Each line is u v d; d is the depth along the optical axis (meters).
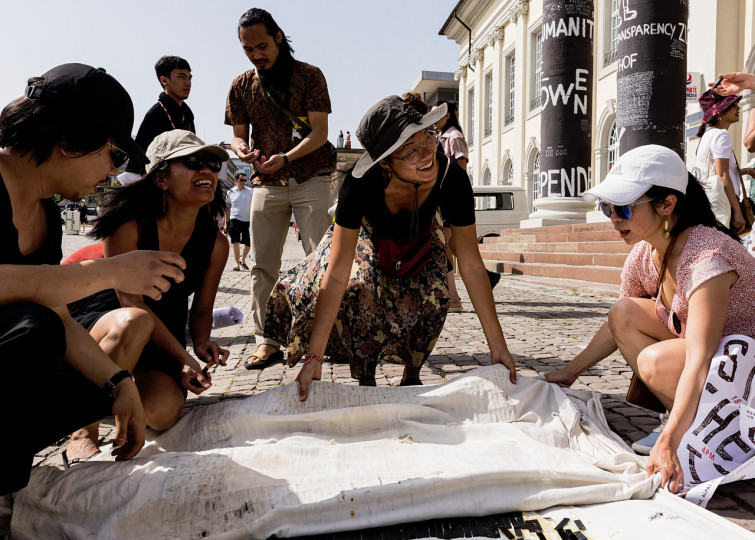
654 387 2.21
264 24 3.84
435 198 2.65
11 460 1.56
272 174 4.07
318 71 4.07
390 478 1.86
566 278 10.30
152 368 2.44
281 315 3.17
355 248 2.64
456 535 1.67
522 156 21.44
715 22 12.02
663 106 9.34
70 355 1.89
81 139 1.64
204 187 2.41
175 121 5.04
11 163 1.68
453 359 4.22
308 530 1.67
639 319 2.39
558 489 1.80
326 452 2.04
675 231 2.12
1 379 1.48
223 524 1.71
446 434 2.23
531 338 4.96
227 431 2.23
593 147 17.72
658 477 1.87
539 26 20.08
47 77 1.63
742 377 1.94
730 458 1.96
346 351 3.00
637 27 9.37
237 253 12.96
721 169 5.74
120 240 2.44
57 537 1.71
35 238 1.84
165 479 1.80
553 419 2.37
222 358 2.63
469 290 2.71
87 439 2.37
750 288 2.02
